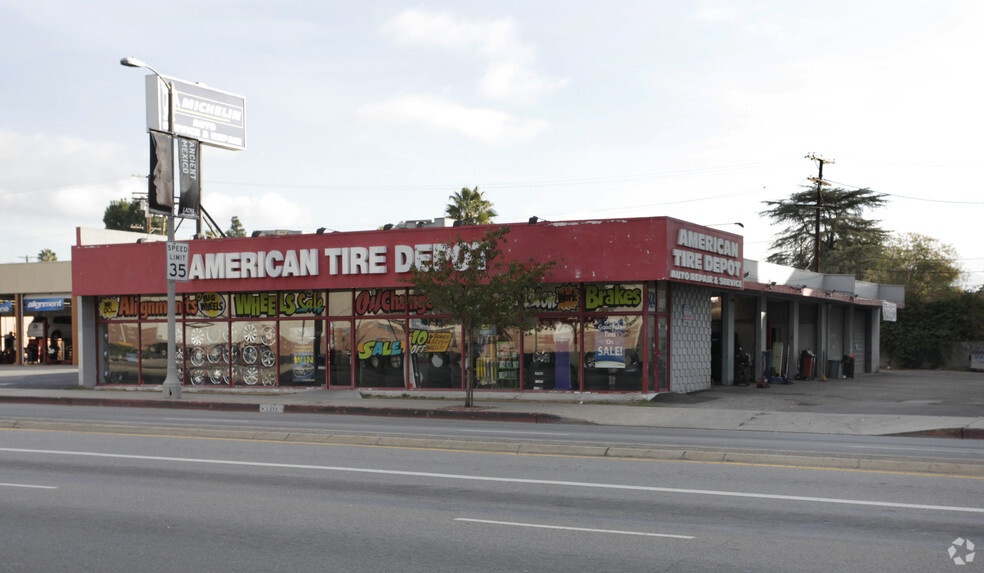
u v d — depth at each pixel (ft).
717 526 26.50
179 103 100.17
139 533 26.04
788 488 32.71
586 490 32.45
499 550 23.76
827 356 120.47
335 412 71.67
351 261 82.07
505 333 79.25
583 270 73.82
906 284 197.67
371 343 84.43
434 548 24.00
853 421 59.16
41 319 164.45
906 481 34.24
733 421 60.85
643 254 71.97
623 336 75.25
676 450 40.57
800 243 222.48
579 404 72.90
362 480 34.81
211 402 76.38
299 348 87.25
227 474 36.45
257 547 24.29
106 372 95.71
